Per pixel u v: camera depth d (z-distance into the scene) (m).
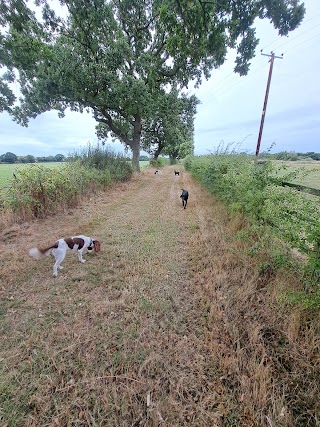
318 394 1.70
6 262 3.81
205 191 10.12
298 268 2.70
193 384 1.88
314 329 2.19
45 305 2.84
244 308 2.70
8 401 1.73
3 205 5.65
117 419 1.63
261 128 12.10
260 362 1.99
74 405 1.71
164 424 1.59
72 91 11.58
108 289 3.18
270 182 3.98
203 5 4.22
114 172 12.03
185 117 21.19
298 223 2.49
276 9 4.91
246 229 4.30
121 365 2.02
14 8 5.81
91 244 4.04
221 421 1.62
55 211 6.42
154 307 2.78
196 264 3.89
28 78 12.56
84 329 2.45
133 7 12.08
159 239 4.99
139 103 11.92
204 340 2.32
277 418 1.59
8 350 2.18
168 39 5.00
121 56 11.28
